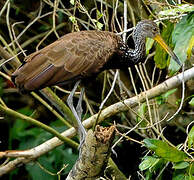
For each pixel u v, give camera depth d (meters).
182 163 8.88
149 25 9.80
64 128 12.55
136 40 9.84
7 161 11.62
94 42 9.11
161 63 10.35
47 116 13.64
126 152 13.77
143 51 9.82
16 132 13.12
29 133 13.04
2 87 13.36
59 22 13.70
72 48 8.96
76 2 11.05
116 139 12.88
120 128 13.09
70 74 8.93
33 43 13.85
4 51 10.47
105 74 11.86
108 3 12.83
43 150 11.01
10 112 10.24
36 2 13.67
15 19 13.73
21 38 13.80
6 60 10.53
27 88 8.81
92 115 11.62
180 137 13.07
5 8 12.67
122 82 12.73
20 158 11.16
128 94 12.85
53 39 13.82
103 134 7.55
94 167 7.84
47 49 8.96
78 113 9.59
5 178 13.97
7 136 14.04
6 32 13.72
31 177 13.66
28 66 8.84
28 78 8.80
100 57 9.07
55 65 8.84
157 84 11.85
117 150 13.78
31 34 13.94
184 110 12.34
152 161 9.12
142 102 11.02
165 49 9.77
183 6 9.01
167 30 10.12
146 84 11.35
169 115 12.22
